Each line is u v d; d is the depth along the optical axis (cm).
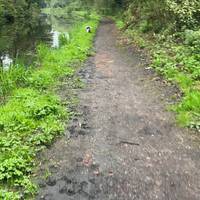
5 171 270
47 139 325
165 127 360
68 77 557
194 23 713
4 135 335
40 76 541
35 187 254
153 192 250
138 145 321
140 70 590
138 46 801
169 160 296
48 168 281
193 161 296
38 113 377
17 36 1372
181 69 529
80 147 316
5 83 498
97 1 2714
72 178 267
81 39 1016
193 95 411
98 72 592
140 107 416
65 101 432
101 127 358
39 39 1263
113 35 1195
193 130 352
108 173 274
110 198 243
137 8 1192
